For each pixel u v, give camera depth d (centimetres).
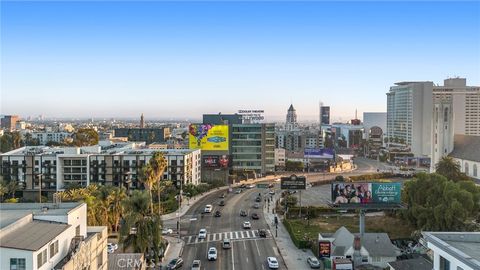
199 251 9369
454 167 16600
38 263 4241
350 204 10294
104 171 15888
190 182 17138
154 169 10156
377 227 11494
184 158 16400
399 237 10344
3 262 4138
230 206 14438
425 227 9931
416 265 7169
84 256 5081
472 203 10094
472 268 4009
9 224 4900
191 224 11894
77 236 5244
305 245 9588
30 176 15812
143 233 7694
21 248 4162
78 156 15888
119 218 10162
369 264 8312
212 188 18025
